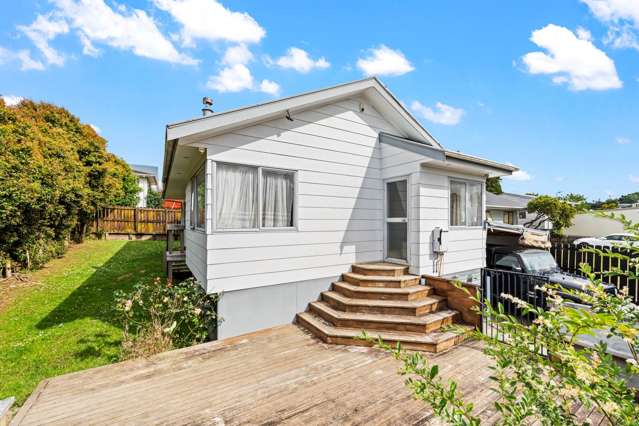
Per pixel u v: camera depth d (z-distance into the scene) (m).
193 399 2.96
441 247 5.56
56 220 9.53
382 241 6.29
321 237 5.54
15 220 7.17
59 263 9.68
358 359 3.80
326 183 5.61
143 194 26.42
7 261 7.66
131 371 3.51
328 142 5.63
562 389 1.32
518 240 7.13
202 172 5.42
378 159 6.31
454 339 4.24
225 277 4.58
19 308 5.79
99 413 2.74
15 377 3.54
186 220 8.40
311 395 3.02
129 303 4.21
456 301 4.88
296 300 5.24
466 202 6.43
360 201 6.04
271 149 4.99
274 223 5.09
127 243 14.43
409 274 5.60
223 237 4.55
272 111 4.74
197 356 3.90
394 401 2.91
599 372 1.27
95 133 18.86
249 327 4.77
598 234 17.41
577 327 1.34
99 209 15.47
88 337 4.59
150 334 4.17
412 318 4.52
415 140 6.74
